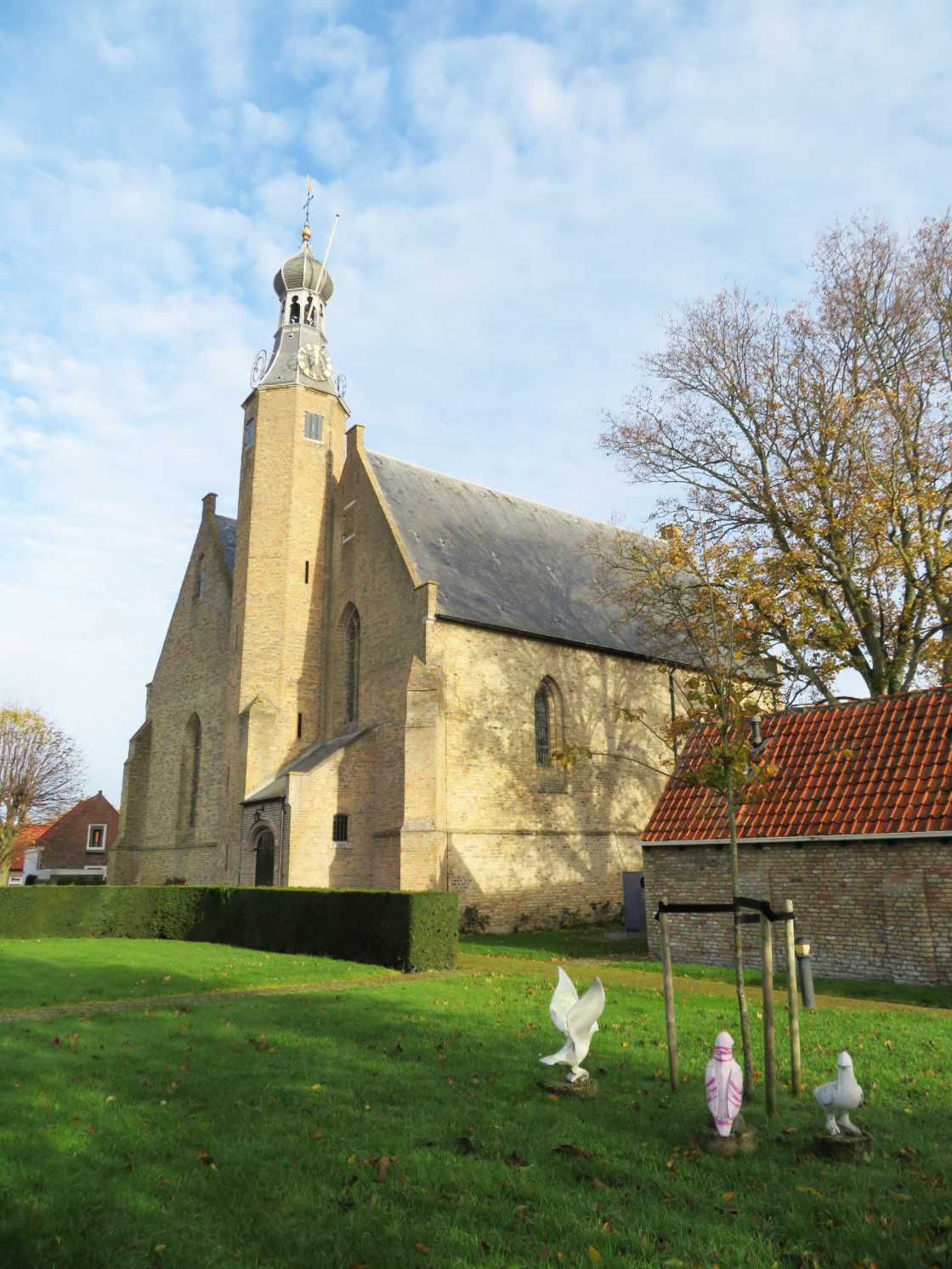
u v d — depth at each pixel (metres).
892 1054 9.80
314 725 34.41
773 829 17.92
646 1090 8.30
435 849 26.95
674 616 23.31
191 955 19.50
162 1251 5.05
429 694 28.08
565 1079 8.25
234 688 34.94
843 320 24.66
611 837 32.44
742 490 25.92
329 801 29.48
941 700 18.02
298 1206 5.64
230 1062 9.21
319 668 35.03
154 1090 8.21
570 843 31.16
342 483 36.41
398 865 28.27
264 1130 7.06
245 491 37.22
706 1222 5.46
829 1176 6.20
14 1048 9.90
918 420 23.39
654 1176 6.19
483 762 29.45
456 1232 5.27
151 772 42.31
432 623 29.02
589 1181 6.11
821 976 16.81
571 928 30.16
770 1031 7.71
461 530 35.22
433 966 17.98
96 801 63.22
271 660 34.28
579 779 32.03
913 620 22.58
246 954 20.05
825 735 19.19
